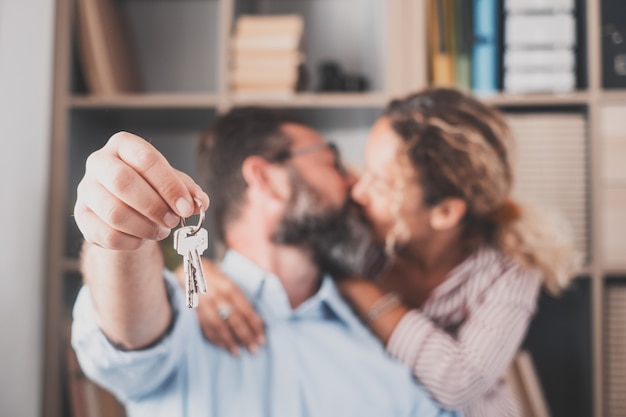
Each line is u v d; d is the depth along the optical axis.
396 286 2.00
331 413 1.96
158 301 1.44
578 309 2.00
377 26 2.18
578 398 2.00
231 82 2.05
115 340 1.51
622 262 1.98
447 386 1.96
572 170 2.01
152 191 0.84
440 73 2.03
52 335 2.06
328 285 2.01
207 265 2.01
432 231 2.00
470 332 1.98
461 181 1.99
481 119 2.00
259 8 2.27
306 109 2.04
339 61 2.24
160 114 2.13
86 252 1.33
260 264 2.01
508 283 1.99
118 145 0.87
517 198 2.00
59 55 2.09
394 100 2.02
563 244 2.00
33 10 2.10
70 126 2.10
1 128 2.08
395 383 1.97
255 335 1.98
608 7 2.05
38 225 2.07
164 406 1.89
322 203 2.02
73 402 2.01
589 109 1.99
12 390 2.05
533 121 2.01
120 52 2.23
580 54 2.05
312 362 1.98
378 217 2.01
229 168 2.03
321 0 2.25
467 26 2.03
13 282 2.06
